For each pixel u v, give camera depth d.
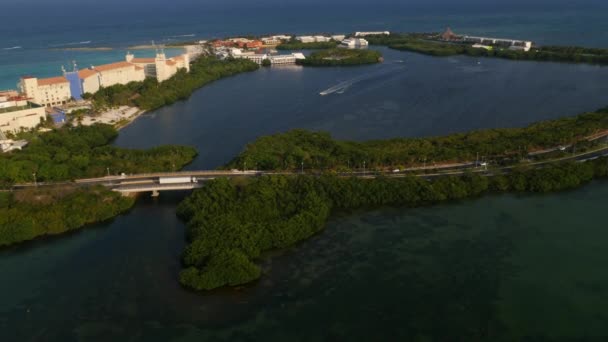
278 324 178.00
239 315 183.12
